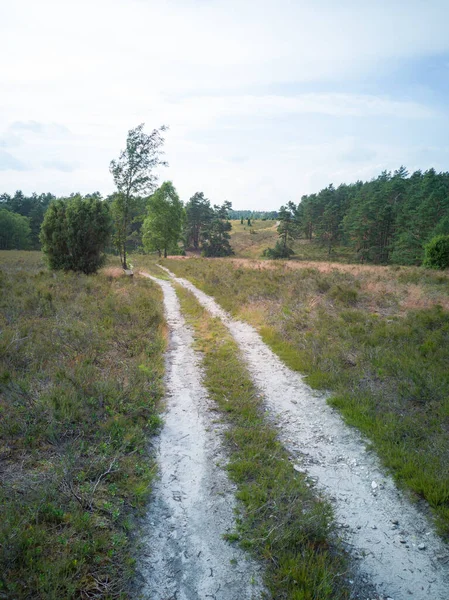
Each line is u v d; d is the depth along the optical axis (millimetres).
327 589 3373
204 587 3488
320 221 74375
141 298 14719
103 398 6523
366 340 9867
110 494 4449
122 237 25172
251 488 4723
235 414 6668
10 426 5316
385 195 60188
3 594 3023
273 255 64125
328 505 4441
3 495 4047
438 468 4992
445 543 4039
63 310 11617
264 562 3758
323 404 7184
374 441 5840
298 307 13711
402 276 20359
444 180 67250
